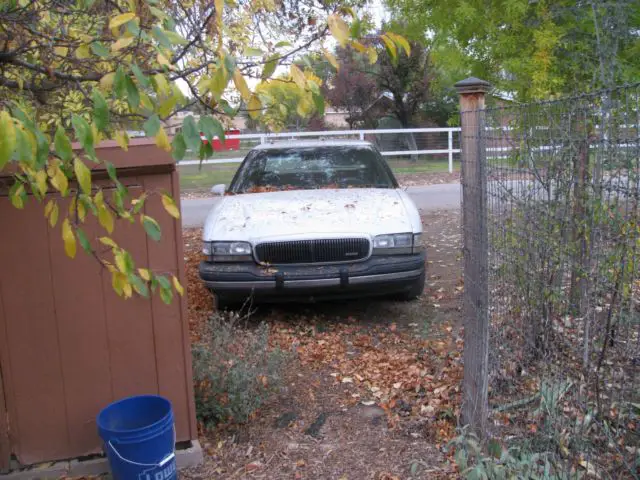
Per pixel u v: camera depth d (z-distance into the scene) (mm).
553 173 2973
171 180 3402
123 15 2086
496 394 3584
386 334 5562
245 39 3650
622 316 2666
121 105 3633
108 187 3316
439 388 4344
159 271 3467
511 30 5344
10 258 3328
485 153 3451
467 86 3617
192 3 3117
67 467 3475
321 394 4449
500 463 3061
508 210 3299
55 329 3426
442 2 5562
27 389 3434
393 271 5473
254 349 4457
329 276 5359
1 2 2521
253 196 6324
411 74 24719
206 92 2430
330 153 7172
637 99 2219
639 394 2762
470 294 3740
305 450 3719
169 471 3199
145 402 3404
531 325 3199
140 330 3523
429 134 20969
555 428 2951
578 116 2812
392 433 3861
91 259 3414
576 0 5207
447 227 10383
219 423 4012
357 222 5551
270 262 5426
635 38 4988
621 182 2482
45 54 2836
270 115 2816
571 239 2994
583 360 2914
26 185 3074
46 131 2953
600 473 2756
